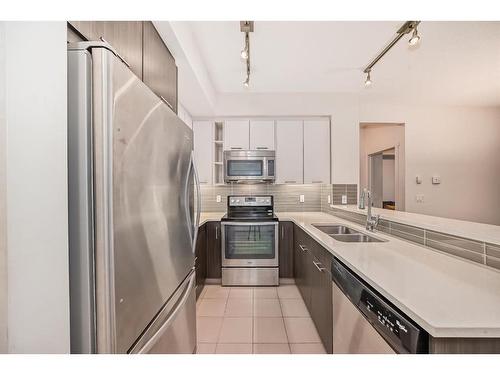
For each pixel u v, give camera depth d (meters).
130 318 0.91
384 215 2.08
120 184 0.85
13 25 0.76
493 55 2.44
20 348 0.77
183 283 1.46
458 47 2.30
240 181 3.61
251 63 2.64
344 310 1.37
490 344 0.75
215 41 2.23
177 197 1.37
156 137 1.12
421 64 2.63
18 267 0.77
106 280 0.80
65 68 0.78
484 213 3.91
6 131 0.76
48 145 0.77
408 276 1.09
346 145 3.51
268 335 2.12
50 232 0.77
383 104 3.70
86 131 0.79
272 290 3.09
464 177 3.90
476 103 3.77
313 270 2.18
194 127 3.56
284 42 2.23
